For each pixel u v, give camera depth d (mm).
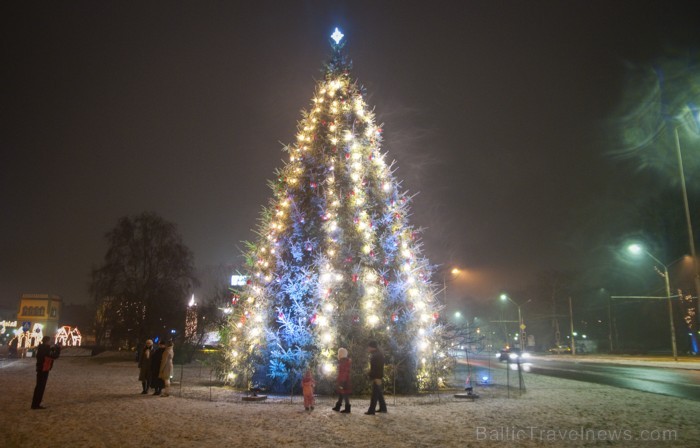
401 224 19391
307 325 17078
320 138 20016
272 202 20141
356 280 17203
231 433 10539
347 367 13484
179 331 47469
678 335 63031
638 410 13891
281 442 9719
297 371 16750
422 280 19422
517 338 91125
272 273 18438
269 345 17500
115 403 15133
